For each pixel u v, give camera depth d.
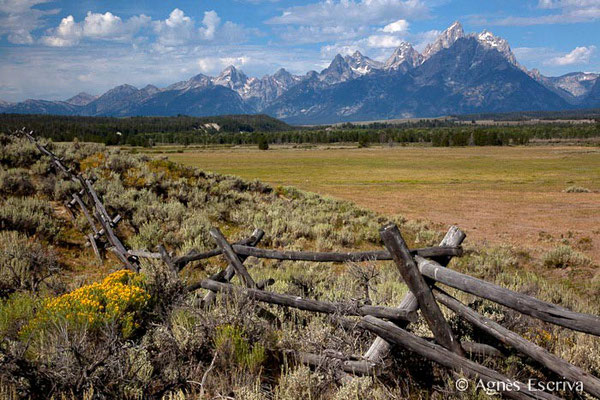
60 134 169.88
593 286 10.13
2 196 10.12
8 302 4.54
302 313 4.83
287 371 3.55
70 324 3.66
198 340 3.82
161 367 3.50
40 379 2.96
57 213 9.89
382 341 3.58
